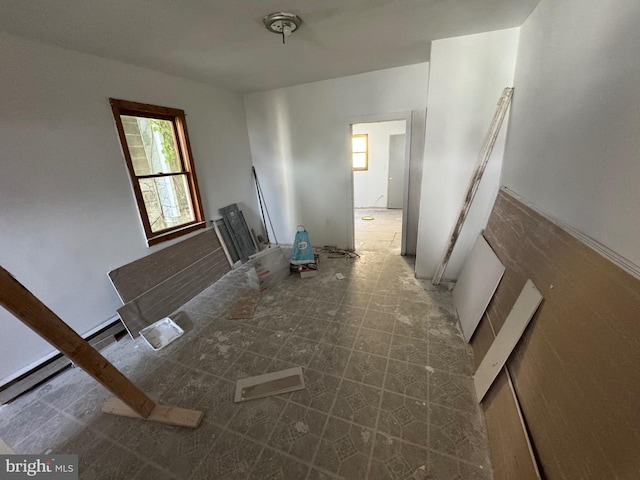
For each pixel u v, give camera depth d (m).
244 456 1.47
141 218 2.77
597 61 1.19
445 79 2.56
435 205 3.01
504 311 1.76
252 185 4.59
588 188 1.22
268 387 1.88
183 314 2.83
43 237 2.09
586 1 1.30
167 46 2.27
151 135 3.03
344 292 3.08
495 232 2.36
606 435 0.82
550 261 1.41
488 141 2.57
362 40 2.39
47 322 1.25
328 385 1.87
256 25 2.00
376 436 1.52
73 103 2.21
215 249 3.67
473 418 1.59
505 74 2.41
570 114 1.41
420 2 1.81
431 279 3.29
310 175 4.25
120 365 2.17
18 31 1.85
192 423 1.63
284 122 4.12
